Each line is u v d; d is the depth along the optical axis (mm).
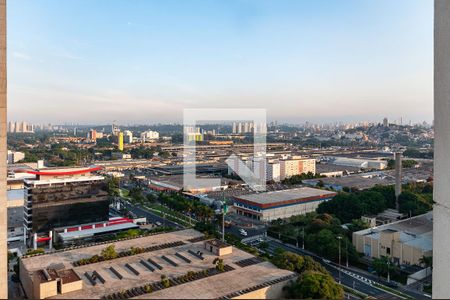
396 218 108125
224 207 76812
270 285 48250
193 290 46875
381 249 77062
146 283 49438
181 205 112000
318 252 76562
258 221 109938
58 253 62875
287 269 54344
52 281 45594
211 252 62188
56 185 95688
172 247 65250
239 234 96188
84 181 99938
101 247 65938
